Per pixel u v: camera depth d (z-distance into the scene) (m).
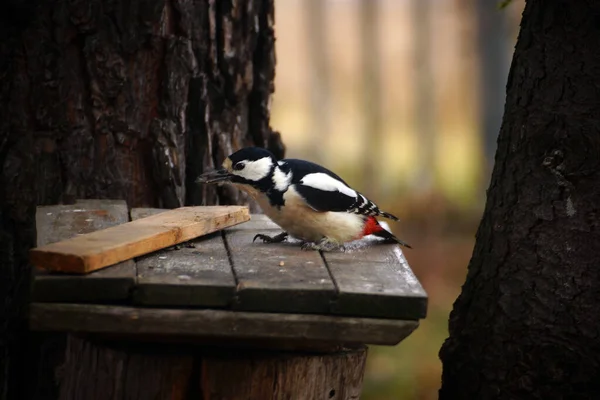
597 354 9.31
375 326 7.51
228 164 9.87
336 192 9.65
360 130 42.72
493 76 39.94
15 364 11.03
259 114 12.59
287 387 8.16
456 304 10.40
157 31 11.40
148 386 8.09
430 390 18.11
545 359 9.49
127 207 10.57
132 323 7.33
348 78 46.38
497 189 10.04
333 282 7.77
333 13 48.59
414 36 45.56
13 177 11.01
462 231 32.38
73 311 7.27
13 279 11.00
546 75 9.52
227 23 12.05
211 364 8.03
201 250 8.83
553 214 9.45
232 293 7.43
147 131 11.57
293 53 49.91
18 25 10.95
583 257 9.34
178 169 11.65
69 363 8.85
